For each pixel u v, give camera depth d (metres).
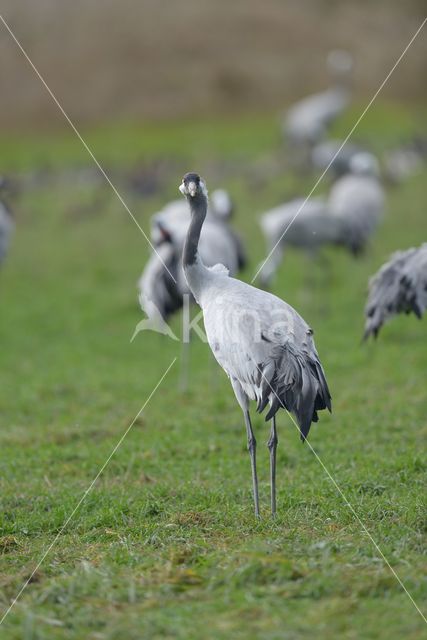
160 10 52.84
